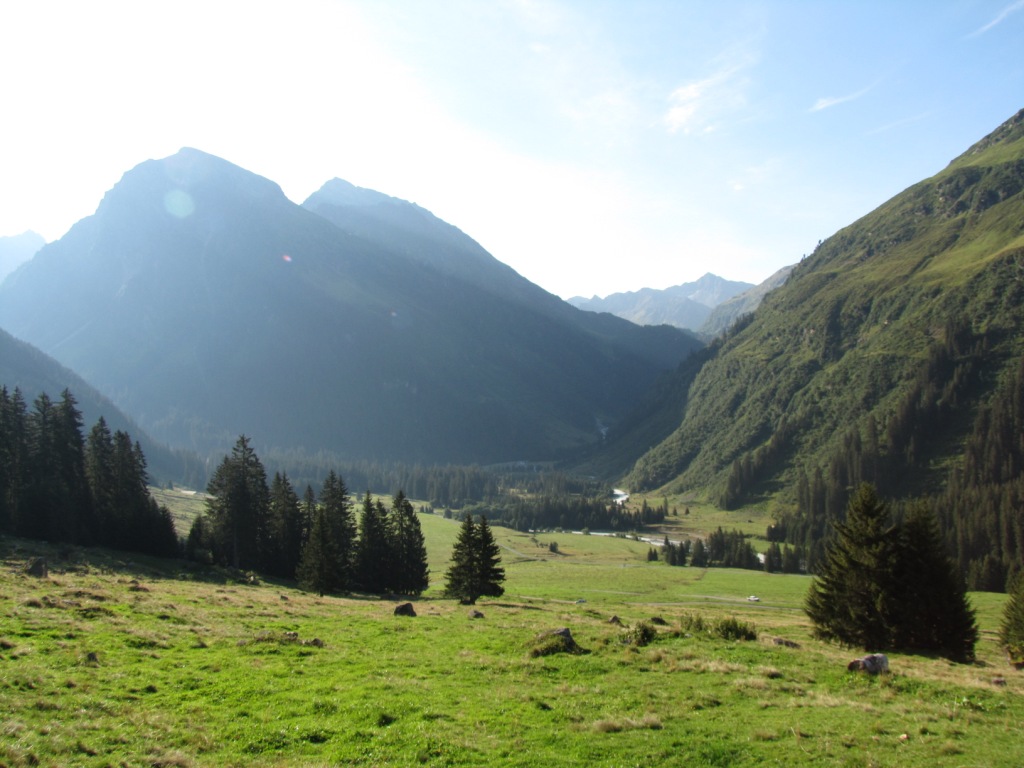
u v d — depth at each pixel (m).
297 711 20.78
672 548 168.00
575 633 36.38
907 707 22.48
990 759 17.70
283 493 94.62
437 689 24.00
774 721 20.78
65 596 35.66
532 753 17.89
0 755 14.34
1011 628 50.03
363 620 41.19
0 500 77.06
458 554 71.19
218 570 77.94
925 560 42.38
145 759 15.86
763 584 132.88
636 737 19.23
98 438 95.06
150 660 25.70
